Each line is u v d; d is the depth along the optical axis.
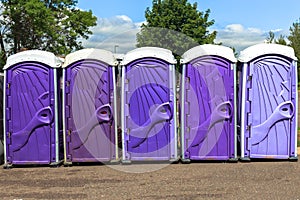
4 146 8.56
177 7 26.88
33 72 8.46
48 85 8.48
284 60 8.61
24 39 24.22
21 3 22.52
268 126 8.66
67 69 8.52
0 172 8.19
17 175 7.87
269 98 8.64
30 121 8.51
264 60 8.61
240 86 8.79
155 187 6.76
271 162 8.70
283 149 8.70
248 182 6.98
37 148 8.55
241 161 8.80
